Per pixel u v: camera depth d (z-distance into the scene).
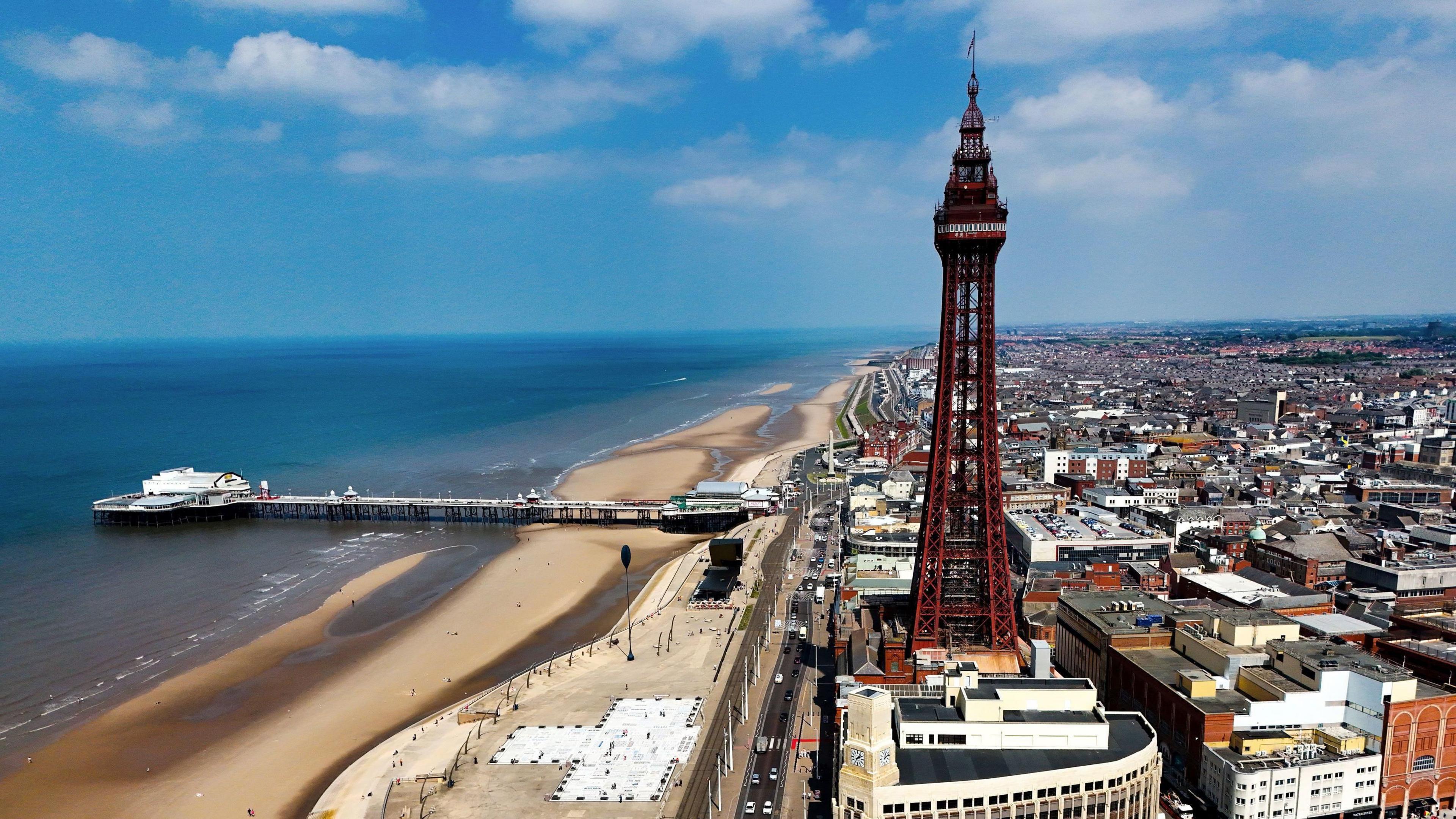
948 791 119.00
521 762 163.00
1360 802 138.38
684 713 182.62
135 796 156.50
